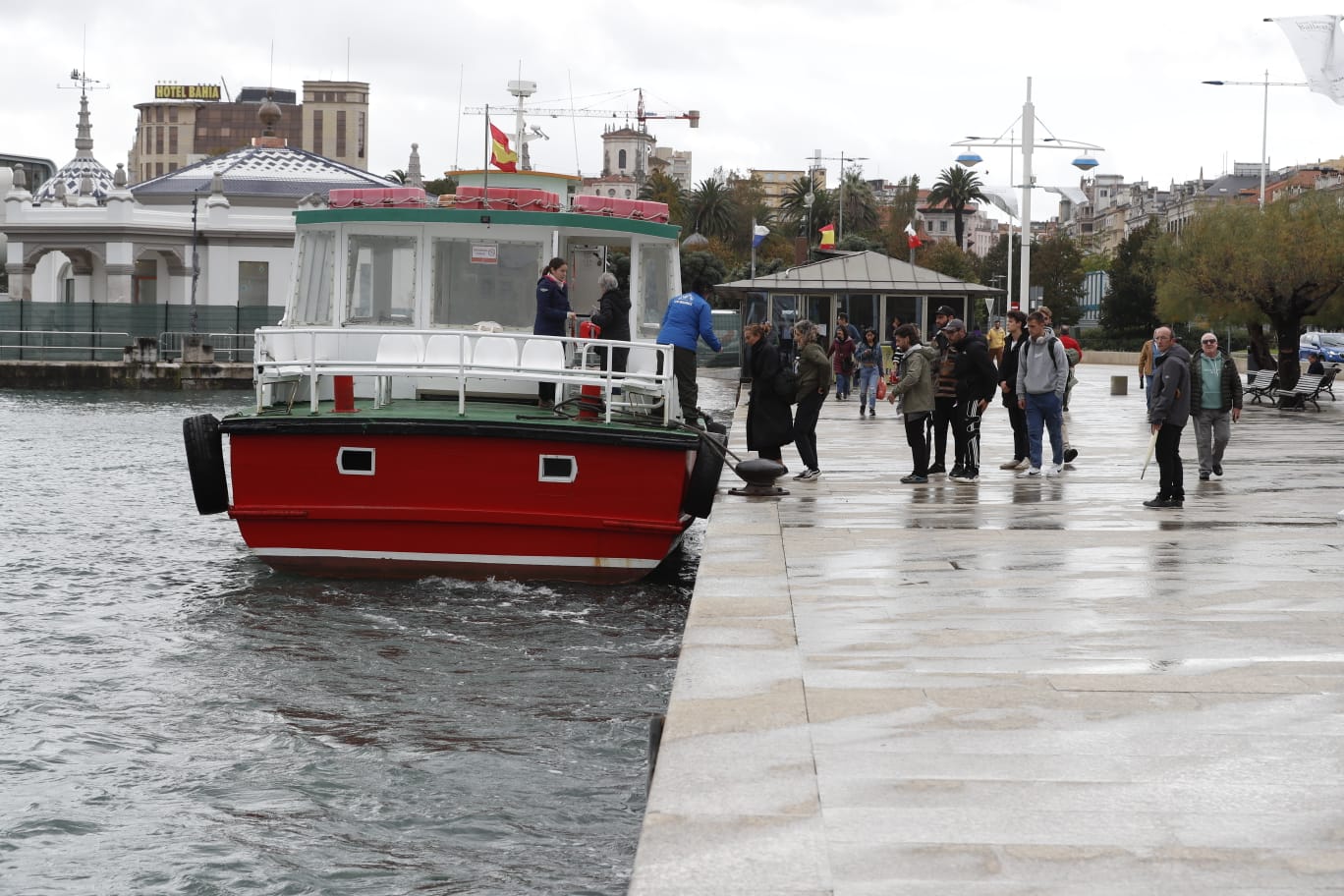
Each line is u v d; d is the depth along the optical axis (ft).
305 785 30.94
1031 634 30.09
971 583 36.40
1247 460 75.15
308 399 57.06
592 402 50.16
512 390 55.52
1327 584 36.27
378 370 49.08
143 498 82.79
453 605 47.26
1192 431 97.55
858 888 16.35
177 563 59.31
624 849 27.35
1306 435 94.84
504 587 49.24
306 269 56.90
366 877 26.04
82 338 226.38
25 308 227.40
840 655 27.99
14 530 69.00
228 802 29.99
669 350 50.01
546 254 56.13
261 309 234.79
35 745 33.71
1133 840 17.93
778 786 19.89
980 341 61.77
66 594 52.26
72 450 114.83
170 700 37.68
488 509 48.32
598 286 60.85
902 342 61.87
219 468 52.47
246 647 42.80
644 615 46.11
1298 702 24.48
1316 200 149.07
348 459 48.44
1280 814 18.89
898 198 582.76
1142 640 29.53
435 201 57.57
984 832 18.17
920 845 17.70
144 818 29.01
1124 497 56.08
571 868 26.40
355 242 55.98
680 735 22.38
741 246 463.01
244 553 62.28
